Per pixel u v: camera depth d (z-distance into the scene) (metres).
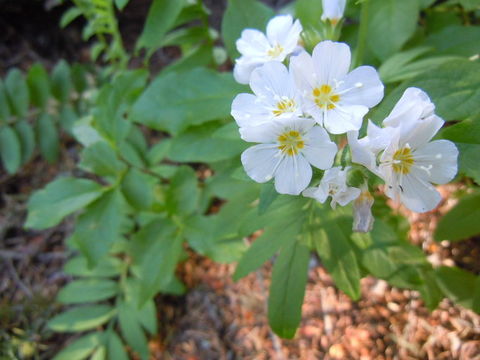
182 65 0.20
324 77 0.11
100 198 0.17
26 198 0.25
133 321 0.19
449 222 0.14
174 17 0.16
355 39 0.17
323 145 0.10
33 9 0.29
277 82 0.11
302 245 0.13
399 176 0.10
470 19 0.19
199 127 0.17
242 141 0.14
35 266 0.23
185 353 0.20
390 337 0.18
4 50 0.30
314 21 0.16
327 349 0.19
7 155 0.23
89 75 0.27
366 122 0.11
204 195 0.21
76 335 0.21
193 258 0.22
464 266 0.19
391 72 0.15
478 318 0.18
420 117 0.10
